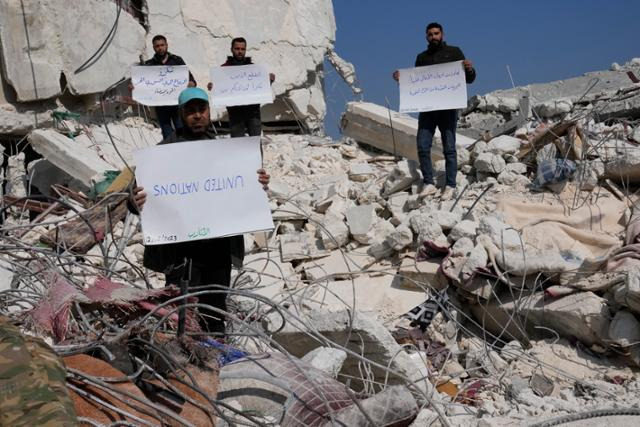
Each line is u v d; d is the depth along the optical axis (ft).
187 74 32.32
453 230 25.31
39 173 37.14
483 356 21.25
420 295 24.38
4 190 36.35
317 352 16.56
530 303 22.25
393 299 24.32
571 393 18.69
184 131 16.96
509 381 19.75
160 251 17.15
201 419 12.72
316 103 56.49
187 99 16.55
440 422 15.80
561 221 26.12
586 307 20.94
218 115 47.32
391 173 31.99
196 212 15.72
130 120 43.70
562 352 21.11
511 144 31.12
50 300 13.44
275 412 13.76
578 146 28.94
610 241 24.68
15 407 9.21
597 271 21.91
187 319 14.44
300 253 27.17
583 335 21.17
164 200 15.67
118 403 11.77
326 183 35.12
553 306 21.65
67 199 29.76
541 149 30.37
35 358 9.96
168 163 15.72
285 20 53.42
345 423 13.05
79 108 41.45
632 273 20.35
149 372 13.10
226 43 49.14
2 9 37.01
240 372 14.29
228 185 15.84
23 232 22.59
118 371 12.42
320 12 57.11
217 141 15.83
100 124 41.83
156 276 24.99
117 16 41.22
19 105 38.34
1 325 10.25
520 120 36.32
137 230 24.07
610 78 45.47
